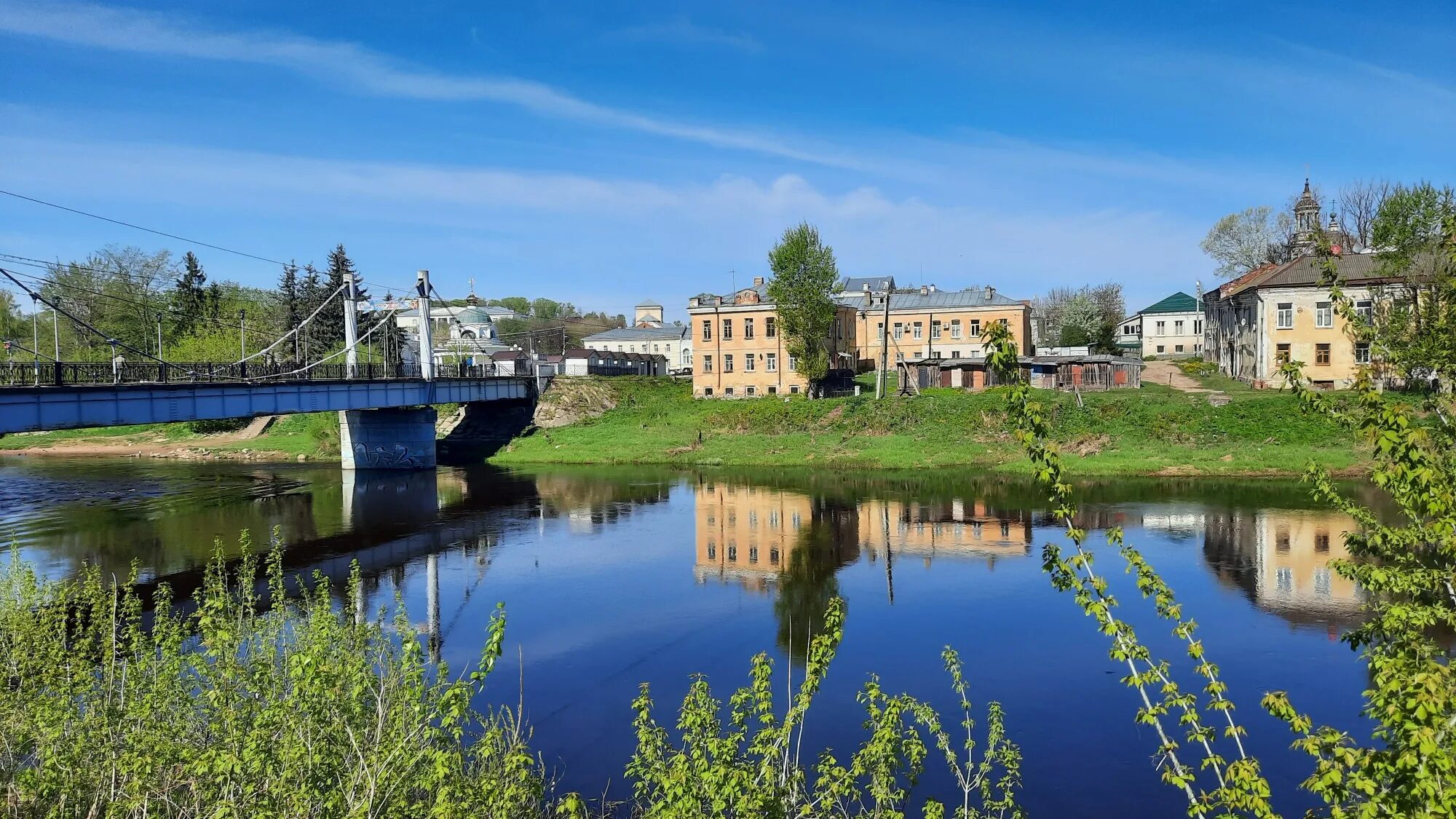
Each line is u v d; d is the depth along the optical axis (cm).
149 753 928
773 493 4247
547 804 1240
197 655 1204
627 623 2252
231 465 5712
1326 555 2747
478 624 2258
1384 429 797
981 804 1277
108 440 6769
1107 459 4588
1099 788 1353
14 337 8644
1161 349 10181
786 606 2366
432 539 3331
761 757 1195
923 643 2030
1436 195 4597
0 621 1427
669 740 1525
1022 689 1744
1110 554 2827
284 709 938
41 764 1001
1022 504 3769
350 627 1384
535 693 1788
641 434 6062
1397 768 590
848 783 970
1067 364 6125
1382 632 916
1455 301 1115
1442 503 773
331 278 9094
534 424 6594
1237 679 1761
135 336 8881
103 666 1297
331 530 3500
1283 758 1420
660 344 12506
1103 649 1966
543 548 3150
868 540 3155
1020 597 2388
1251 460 4366
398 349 9188
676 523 3575
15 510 3953
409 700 948
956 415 5428
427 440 5469
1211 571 2580
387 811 852
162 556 3012
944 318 7800
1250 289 5694
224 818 832
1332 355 5425
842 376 6869
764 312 6869
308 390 4444
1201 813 708
